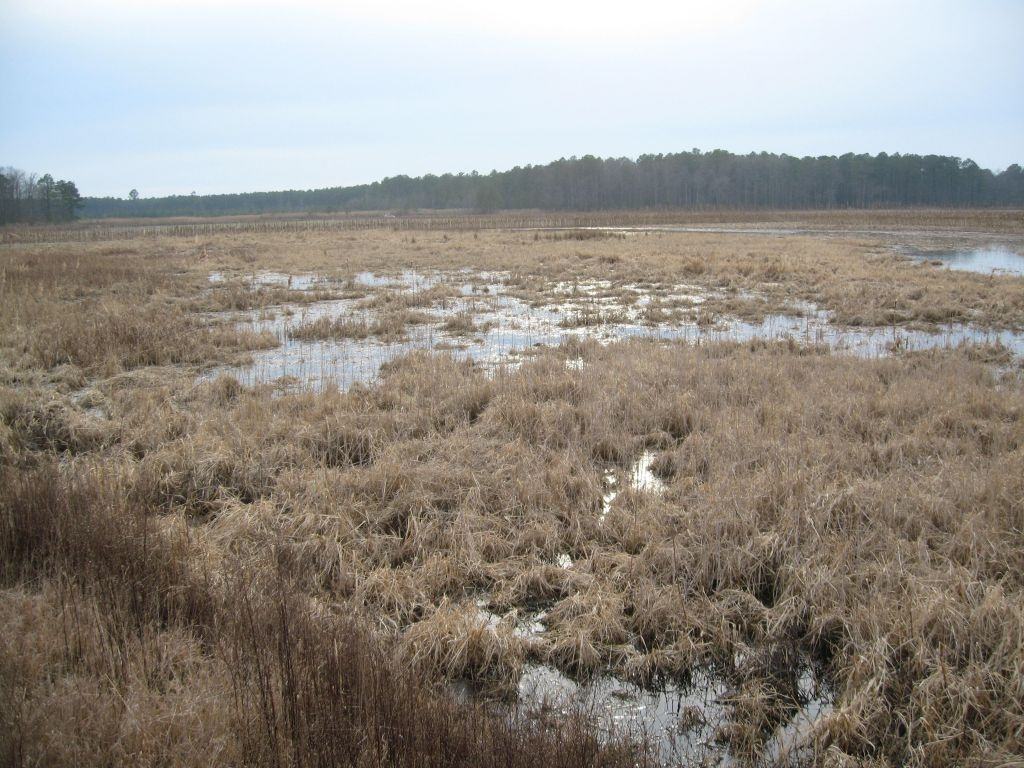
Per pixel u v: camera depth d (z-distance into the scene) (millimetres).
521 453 7852
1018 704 4113
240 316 17312
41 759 3443
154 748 3633
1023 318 16000
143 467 7324
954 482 6668
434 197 156250
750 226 62812
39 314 15555
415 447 8070
